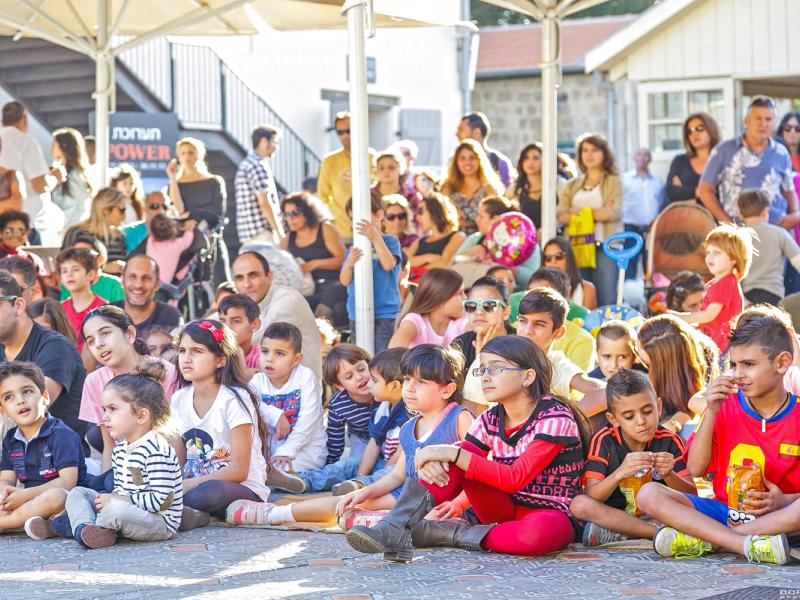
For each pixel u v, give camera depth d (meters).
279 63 20.09
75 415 6.60
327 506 5.59
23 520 5.49
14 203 10.45
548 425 4.84
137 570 4.54
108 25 10.61
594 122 23.36
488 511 4.93
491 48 25.55
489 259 8.91
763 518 4.55
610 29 25.83
